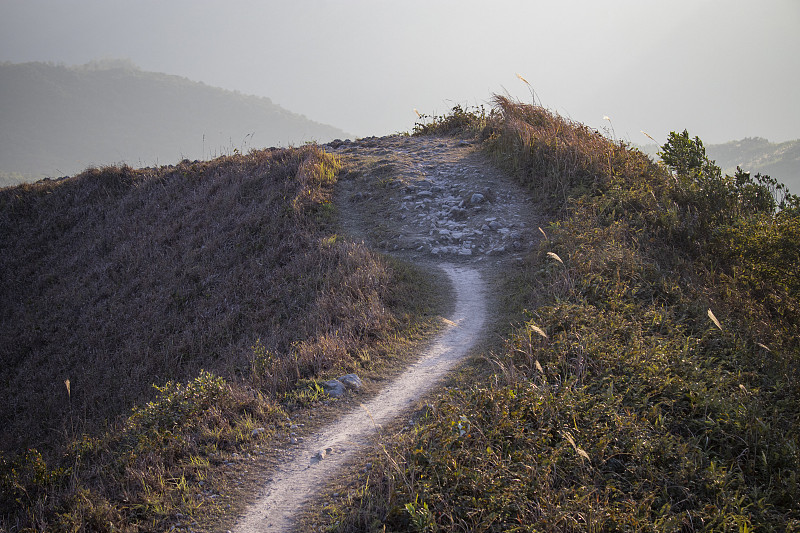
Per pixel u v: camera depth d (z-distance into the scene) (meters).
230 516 5.20
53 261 18.02
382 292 10.46
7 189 21.25
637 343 7.32
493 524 4.70
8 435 10.93
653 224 11.71
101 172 21.06
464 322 9.57
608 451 5.53
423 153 18.92
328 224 14.38
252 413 7.04
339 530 4.81
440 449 5.45
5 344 14.56
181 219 17.28
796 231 9.31
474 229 13.50
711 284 9.74
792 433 5.99
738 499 5.15
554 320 8.15
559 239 11.45
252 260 13.90
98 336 13.69
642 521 4.73
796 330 8.53
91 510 5.16
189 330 12.46
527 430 5.80
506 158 16.72
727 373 7.07
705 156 14.12
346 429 6.59
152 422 6.82
